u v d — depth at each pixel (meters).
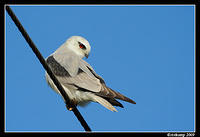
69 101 9.54
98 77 10.80
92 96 10.02
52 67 10.93
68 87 10.48
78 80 10.42
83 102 11.03
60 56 11.40
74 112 9.75
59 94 10.85
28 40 7.85
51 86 10.92
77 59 11.12
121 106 10.35
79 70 10.71
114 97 9.80
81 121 9.80
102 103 9.77
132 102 9.83
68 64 10.84
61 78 10.61
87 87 10.16
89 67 11.07
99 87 10.12
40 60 8.26
